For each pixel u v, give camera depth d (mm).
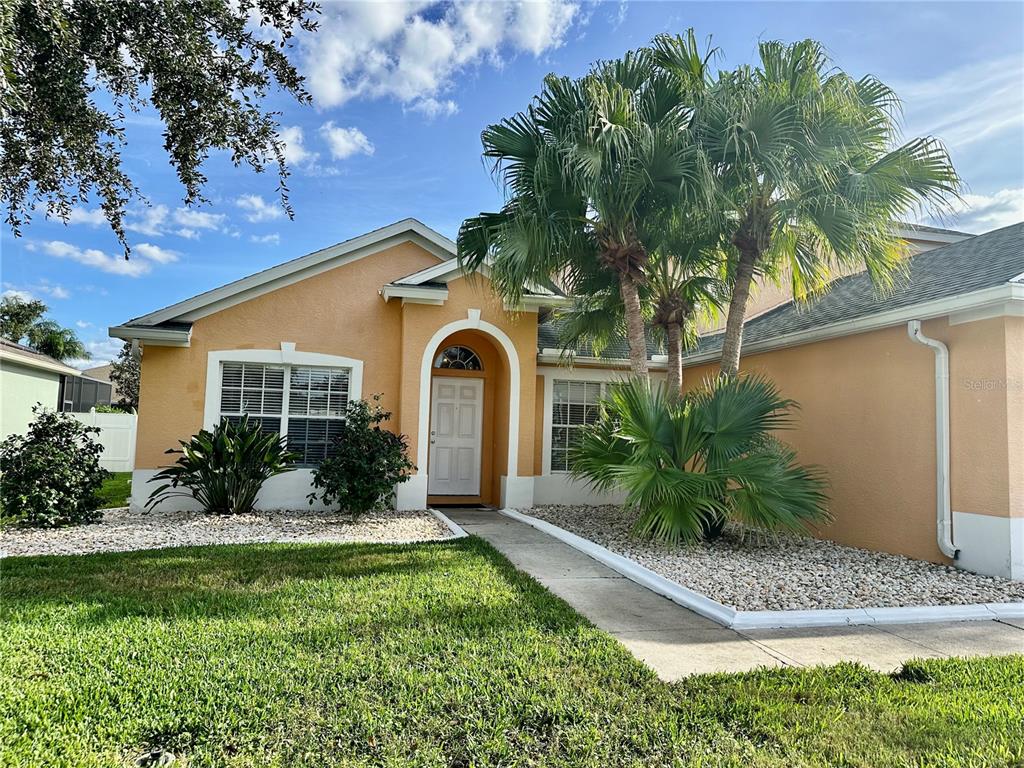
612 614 5445
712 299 10953
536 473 12820
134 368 28438
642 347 9000
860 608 5750
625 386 8648
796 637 5039
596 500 12930
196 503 10672
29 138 5531
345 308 11500
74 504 9094
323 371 11461
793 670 4176
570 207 8820
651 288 10344
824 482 9133
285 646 4250
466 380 13047
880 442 8578
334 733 3146
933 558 7703
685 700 3625
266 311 11133
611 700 3598
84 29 5262
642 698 3645
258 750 3000
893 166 8055
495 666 4023
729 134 7746
